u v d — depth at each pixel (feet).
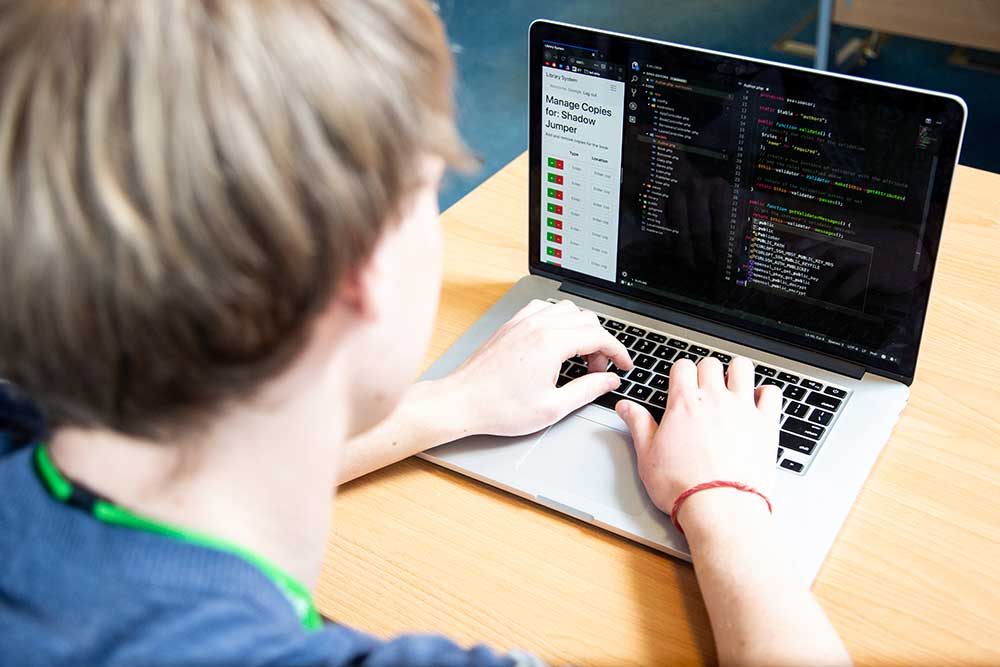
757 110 3.00
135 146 1.20
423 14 1.47
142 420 1.40
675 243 3.37
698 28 11.21
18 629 1.35
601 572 2.67
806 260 3.14
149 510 1.53
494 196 4.27
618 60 3.18
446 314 3.60
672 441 2.77
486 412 2.97
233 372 1.37
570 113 3.36
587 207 3.50
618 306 3.58
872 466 2.89
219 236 1.24
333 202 1.30
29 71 1.22
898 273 2.98
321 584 2.66
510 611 2.57
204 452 1.54
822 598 2.55
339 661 1.56
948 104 2.69
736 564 2.42
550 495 2.84
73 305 1.25
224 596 1.47
